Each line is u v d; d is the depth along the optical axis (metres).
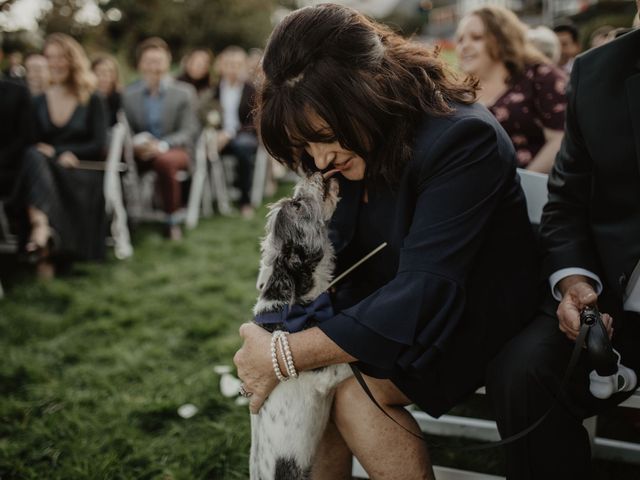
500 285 1.89
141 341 3.92
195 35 23.91
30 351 3.81
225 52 8.41
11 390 3.35
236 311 4.39
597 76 1.94
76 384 3.39
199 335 3.96
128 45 22.50
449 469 2.21
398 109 1.73
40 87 7.74
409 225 1.84
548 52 4.51
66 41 5.77
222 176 8.76
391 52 1.83
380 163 1.79
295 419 1.88
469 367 1.86
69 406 3.16
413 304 1.70
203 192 7.94
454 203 1.73
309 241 1.97
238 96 8.33
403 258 1.76
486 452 2.71
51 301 4.71
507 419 1.78
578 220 2.05
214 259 5.77
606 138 1.89
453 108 1.82
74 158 5.56
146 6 23.20
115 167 5.81
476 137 1.76
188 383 3.31
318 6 1.81
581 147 2.03
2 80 5.38
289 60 1.73
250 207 7.82
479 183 1.75
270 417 1.90
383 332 1.70
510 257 1.92
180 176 7.00
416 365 1.70
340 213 2.08
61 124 5.73
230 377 3.25
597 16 10.91
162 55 7.13
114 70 7.71
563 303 1.87
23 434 2.91
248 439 2.77
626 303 1.94
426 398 1.84
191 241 6.42
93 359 3.69
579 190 2.05
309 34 1.72
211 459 2.66
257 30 24.47
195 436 2.88
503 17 3.60
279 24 1.80
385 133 1.76
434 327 1.70
